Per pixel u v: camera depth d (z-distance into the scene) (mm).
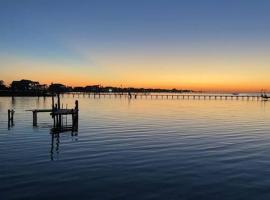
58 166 15336
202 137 24328
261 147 20297
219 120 38438
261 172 14461
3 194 11484
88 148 19719
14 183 12734
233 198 11305
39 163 15898
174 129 29156
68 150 19109
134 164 15773
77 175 13875
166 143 21547
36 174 13977
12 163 15875
